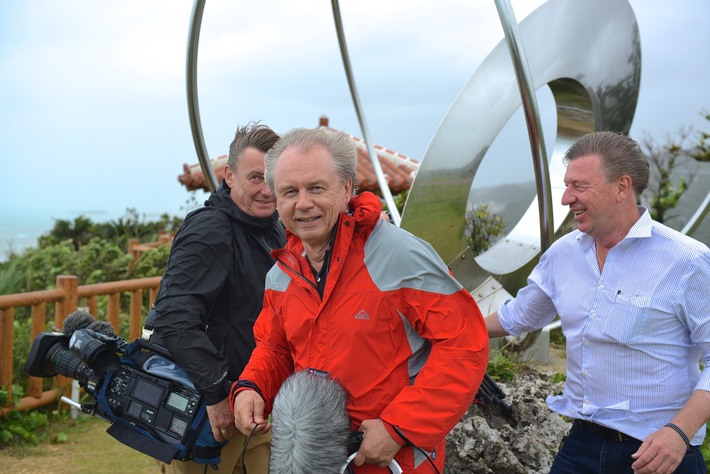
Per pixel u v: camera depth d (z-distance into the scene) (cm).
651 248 193
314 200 168
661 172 1111
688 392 192
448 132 461
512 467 265
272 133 232
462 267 483
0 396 446
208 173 359
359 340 168
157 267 879
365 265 170
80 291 503
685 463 189
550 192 364
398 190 1002
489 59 474
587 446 205
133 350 221
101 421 484
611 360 197
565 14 510
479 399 279
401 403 164
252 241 232
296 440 154
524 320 231
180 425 203
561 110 571
